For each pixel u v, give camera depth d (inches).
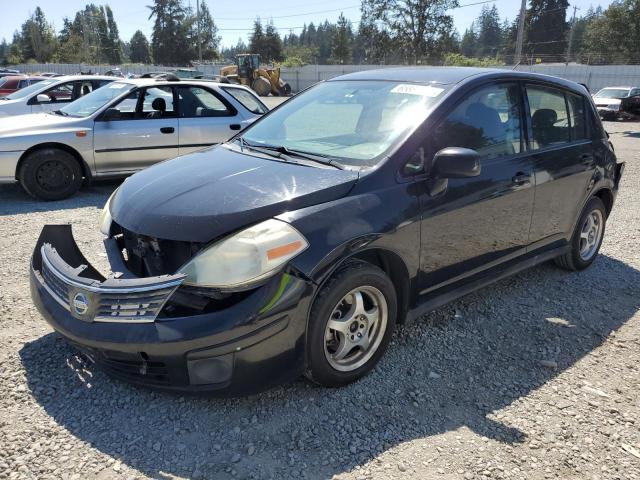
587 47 2869.1
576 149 172.9
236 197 108.7
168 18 3412.9
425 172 125.0
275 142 145.0
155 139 301.7
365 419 108.0
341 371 114.7
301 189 110.4
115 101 294.4
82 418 105.3
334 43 3312.0
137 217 112.6
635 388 123.6
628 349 140.9
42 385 115.0
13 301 154.9
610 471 97.3
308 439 101.7
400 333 143.7
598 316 159.2
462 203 132.1
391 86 146.4
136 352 98.3
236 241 99.9
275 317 99.3
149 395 112.8
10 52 3941.9
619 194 323.3
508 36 3786.9
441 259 131.4
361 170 118.9
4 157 270.4
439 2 2156.7
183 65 3447.3
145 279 99.7
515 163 148.5
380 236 113.0
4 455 94.5
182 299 101.0
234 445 99.6
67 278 106.3
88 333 101.0
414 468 95.7
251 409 109.6
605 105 930.7
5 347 129.2
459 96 135.9
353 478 92.7
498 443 103.0
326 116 148.6
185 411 108.4
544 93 164.1
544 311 160.9
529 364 131.8
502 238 148.5
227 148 147.6
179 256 106.8
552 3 3533.5
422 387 119.7
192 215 105.8
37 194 282.4
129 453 96.6
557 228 170.9
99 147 289.7
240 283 97.8
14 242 210.5
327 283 106.8
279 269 99.8
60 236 130.1
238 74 1669.5
